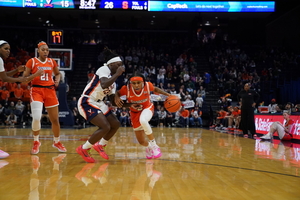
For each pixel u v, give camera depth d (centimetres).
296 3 2192
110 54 403
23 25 2636
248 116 920
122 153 488
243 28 2670
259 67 2148
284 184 280
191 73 1939
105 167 359
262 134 1011
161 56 2181
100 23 2681
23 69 457
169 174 319
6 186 261
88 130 1123
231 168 359
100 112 398
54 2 2116
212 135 958
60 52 1444
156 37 2511
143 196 234
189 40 2500
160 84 1686
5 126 1360
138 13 2392
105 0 2142
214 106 1755
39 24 2669
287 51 2231
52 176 304
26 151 503
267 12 2206
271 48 2322
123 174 318
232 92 1766
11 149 527
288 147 616
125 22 2723
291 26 2316
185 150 539
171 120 1597
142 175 313
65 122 1401
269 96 1769
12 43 2312
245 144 671
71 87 1912
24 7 2100
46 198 226
